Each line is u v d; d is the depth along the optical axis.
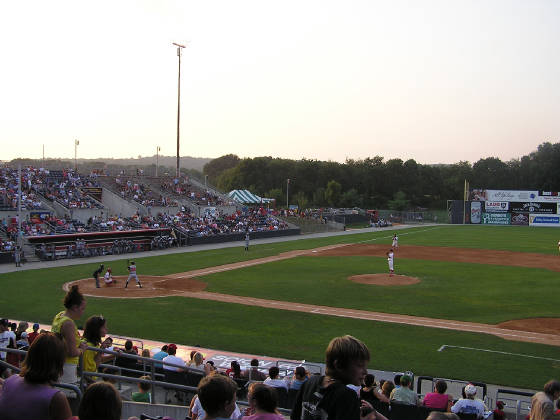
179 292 30.42
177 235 56.78
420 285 33.28
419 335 21.41
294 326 22.64
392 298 29.00
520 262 45.38
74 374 7.84
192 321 23.38
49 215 50.44
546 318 24.56
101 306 26.25
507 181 157.38
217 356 17.81
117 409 4.27
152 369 9.98
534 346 20.06
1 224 45.53
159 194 68.31
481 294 30.33
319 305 27.11
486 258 48.34
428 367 17.41
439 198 156.25
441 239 69.69
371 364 17.58
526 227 97.81
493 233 81.50
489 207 107.06
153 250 52.44
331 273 38.22
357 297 29.23
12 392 4.81
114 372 14.07
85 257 46.16
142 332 21.33
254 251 52.59
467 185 108.25
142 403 9.68
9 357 12.35
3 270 37.81
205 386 4.88
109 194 62.28
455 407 11.15
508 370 17.23
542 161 156.25
